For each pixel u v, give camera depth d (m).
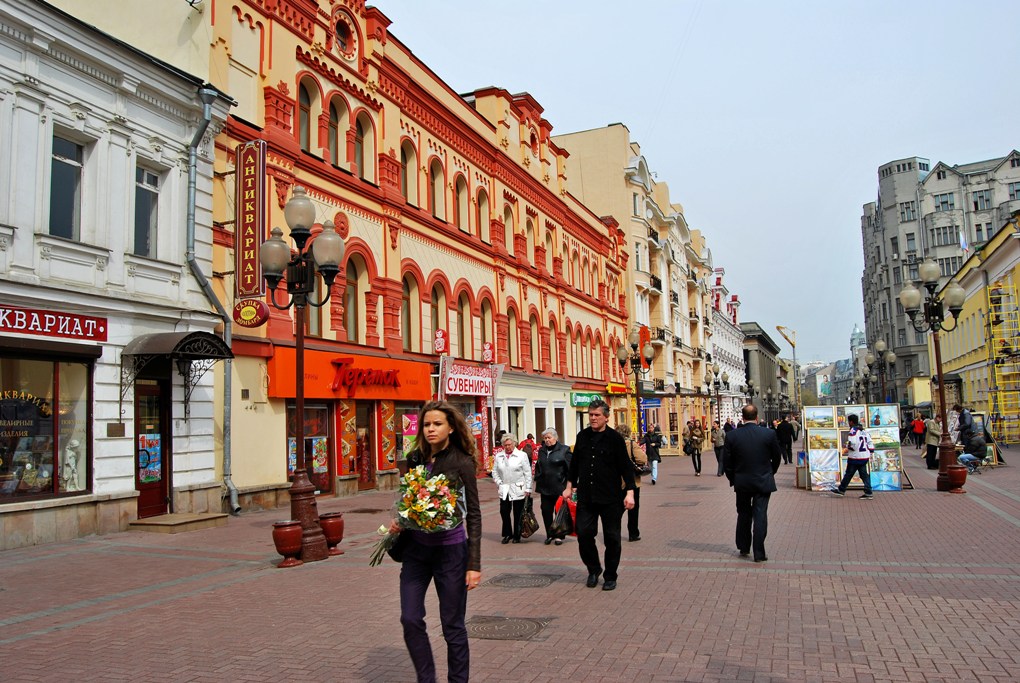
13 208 11.80
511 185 33.69
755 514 9.70
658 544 11.41
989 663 5.45
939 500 16.14
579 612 7.29
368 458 21.52
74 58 12.98
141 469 14.09
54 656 6.10
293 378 18.02
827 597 7.60
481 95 33.16
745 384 111.56
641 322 54.75
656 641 6.21
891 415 18.97
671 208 69.94
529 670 5.56
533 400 34.78
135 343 13.67
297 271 11.18
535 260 36.28
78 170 13.35
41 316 12.05
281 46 18.98
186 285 15.30
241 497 16.39
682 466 37.06
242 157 16.81
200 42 16.38
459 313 28.61
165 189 15.09
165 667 5.78
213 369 15.96
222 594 8.39
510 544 12.04
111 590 8.64
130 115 14.17
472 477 4.89
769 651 5.86
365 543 12.10
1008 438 38.25
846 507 15.55
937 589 7.80
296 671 5.64
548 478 11.98
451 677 4.68
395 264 23.28
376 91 23.05
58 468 12.50
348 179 21.11
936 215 88.00
